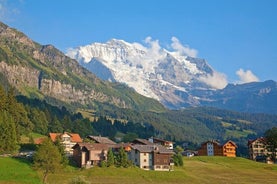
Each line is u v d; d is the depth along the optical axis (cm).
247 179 17925
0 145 17975
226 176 18538
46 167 14512
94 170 16450
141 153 19288
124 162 17762
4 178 13638
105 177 15725
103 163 17400
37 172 14888
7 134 18325
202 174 18700
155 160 19350
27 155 17625
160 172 17462
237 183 16500
